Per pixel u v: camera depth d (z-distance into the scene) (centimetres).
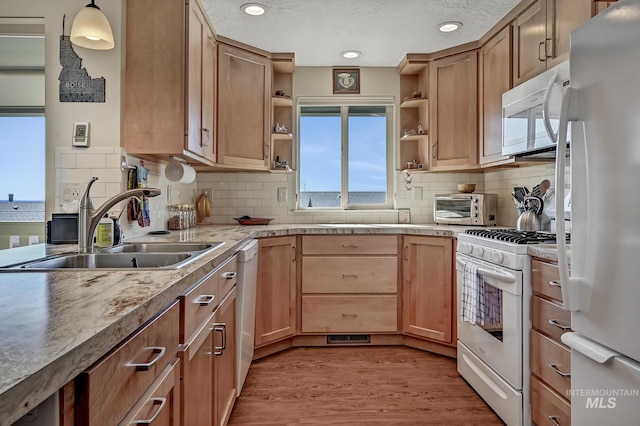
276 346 267
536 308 166
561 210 114
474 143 273
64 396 51
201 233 228
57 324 60
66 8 185
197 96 210
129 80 191
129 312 67
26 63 282
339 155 344
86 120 186
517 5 226
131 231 202
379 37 272
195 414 112
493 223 291
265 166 295
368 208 342
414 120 336
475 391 209
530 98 200
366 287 275
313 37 271
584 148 108
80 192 185
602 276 102
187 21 193
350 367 242
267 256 256
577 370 115
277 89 331
